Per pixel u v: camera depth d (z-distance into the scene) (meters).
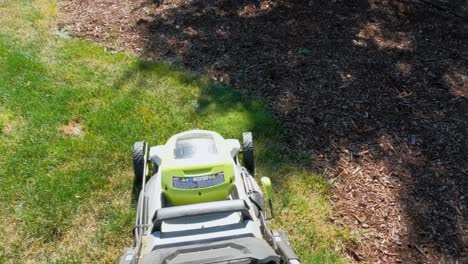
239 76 2.22
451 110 1.98
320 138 1.82
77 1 3.08
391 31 2.64
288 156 1.74
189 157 1.17
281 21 2.74
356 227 1.45
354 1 2.99
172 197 1.13
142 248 1.07
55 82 2.11
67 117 1.87
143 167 1.52
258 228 1.10
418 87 2.13
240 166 1.49
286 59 2.34
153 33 2.63
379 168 1.68
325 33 2.59
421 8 2.92
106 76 2.20
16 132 1.77
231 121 1.89
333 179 1.63
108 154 1.69
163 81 2.18
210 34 2.61
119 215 1.45
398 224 1.46
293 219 1.47
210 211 1.03
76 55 2.37
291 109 1.98
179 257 0.92
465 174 1.65
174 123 1.87
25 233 1.38
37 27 2.65
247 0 3.01
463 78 2.21
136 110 1.94
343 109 1.98
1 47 2.32
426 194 1.57
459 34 2.62
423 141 1.81
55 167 1.63
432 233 1.43
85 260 1.32
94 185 1.56
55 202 1.48
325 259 1.33
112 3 3.04
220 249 0.96
